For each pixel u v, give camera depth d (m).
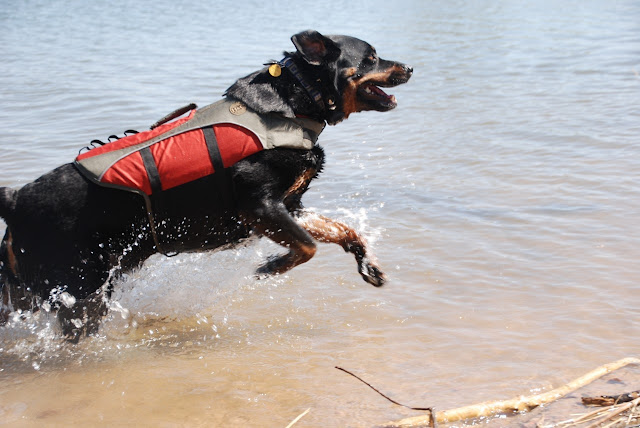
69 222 4.03
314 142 4.32
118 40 15.21
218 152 4.08
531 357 3.70
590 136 7.48
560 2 21.00
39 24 18.30
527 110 8.77
